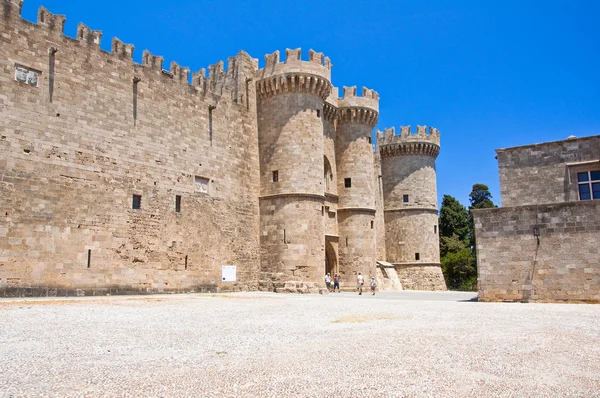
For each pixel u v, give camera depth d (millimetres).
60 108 32406
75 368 10344
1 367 10305
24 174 30031
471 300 33938
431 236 68375
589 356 12023
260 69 48812
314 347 13109
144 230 36750
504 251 31391
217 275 42156
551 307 26125
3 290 28344
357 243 54656
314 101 48031
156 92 39156
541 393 8766
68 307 23219
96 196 33781
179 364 10922
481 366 10859
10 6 30625
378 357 11719
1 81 29625
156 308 24156
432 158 70875
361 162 56312
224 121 45000
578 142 33906
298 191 45594
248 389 8852
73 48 33750
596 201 29375
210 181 42781
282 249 45000
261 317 20766
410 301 32281
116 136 35625
